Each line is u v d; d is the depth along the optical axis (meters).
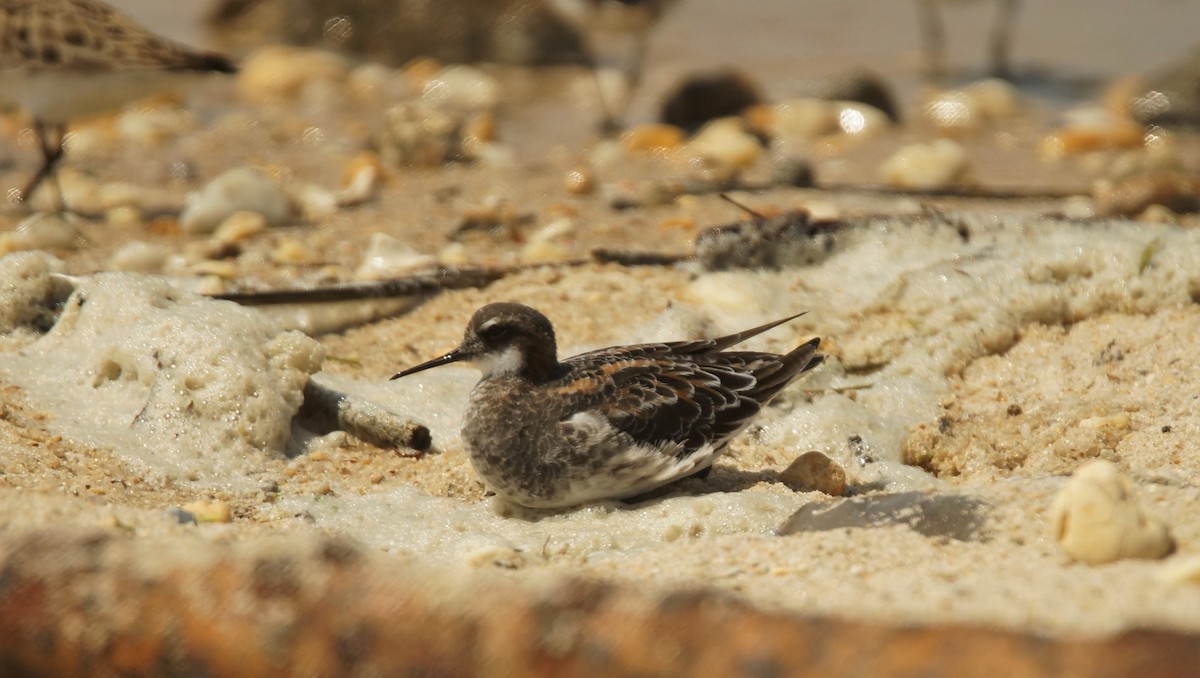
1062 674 4.88
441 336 12.53
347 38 29.83
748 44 30.30
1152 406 10.72
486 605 5.51
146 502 9.01
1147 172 19.84
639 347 9.91
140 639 5.70
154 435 9.88
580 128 24.23
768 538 7.93
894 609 6.05
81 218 17.34
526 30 29.30
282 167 20.88
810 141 23.00
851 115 23.73
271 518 9.09
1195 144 22.95
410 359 12.15
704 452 9.33
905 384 11.45
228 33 30.73
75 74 16.17
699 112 24.12
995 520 7.85
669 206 17.86
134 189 18.98
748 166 21.23
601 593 5.51
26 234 15.55
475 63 29.41
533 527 9.08
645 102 26.09
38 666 5.78
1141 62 28.31
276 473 9.84
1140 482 8.41
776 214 15.91
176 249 15.68
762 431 10.82
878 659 5.07
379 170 19.69
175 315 10.62
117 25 16.36
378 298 12.93
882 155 21.94
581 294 13.18
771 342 11.89
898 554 7.49
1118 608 5.97
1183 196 16.62
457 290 13.42
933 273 12.52
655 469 9.20
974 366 11.80
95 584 5.78
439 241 16.11
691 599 5.42
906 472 10.27
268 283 14.15
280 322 11.15
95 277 11.29
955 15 32.38
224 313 10.70
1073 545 7.21
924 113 24.78
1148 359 11.42
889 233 13.25
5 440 9.46
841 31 31.25
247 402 10.05
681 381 9.45
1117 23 31.22
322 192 18.41
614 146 21.94
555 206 17.70
